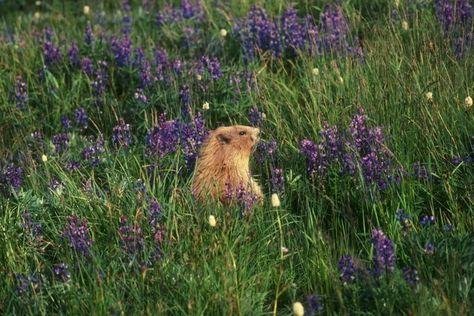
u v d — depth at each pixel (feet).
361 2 51.65
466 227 31.12
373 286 27.78
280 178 34.14
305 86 42.11
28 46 52.44
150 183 36.42
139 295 28.43
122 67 48.16
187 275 28.78
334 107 38.37
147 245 30.76
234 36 50.08
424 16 46.70
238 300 27.58
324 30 48.49
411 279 27.84
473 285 28.14
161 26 54.80
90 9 62.85
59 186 35.17
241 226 31.27
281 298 29.45
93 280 29.17
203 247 29.68
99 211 32.94
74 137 42.57
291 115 39.70
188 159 36.76
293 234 31.86
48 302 29.30
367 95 38.58
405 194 32.91
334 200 34.09
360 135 35.29
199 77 43.39
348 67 42.04
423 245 30.14
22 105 45.85
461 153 34.65
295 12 49.62
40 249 32.14
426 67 39.86
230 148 34.32
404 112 37.22
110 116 44.42
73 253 31.07
